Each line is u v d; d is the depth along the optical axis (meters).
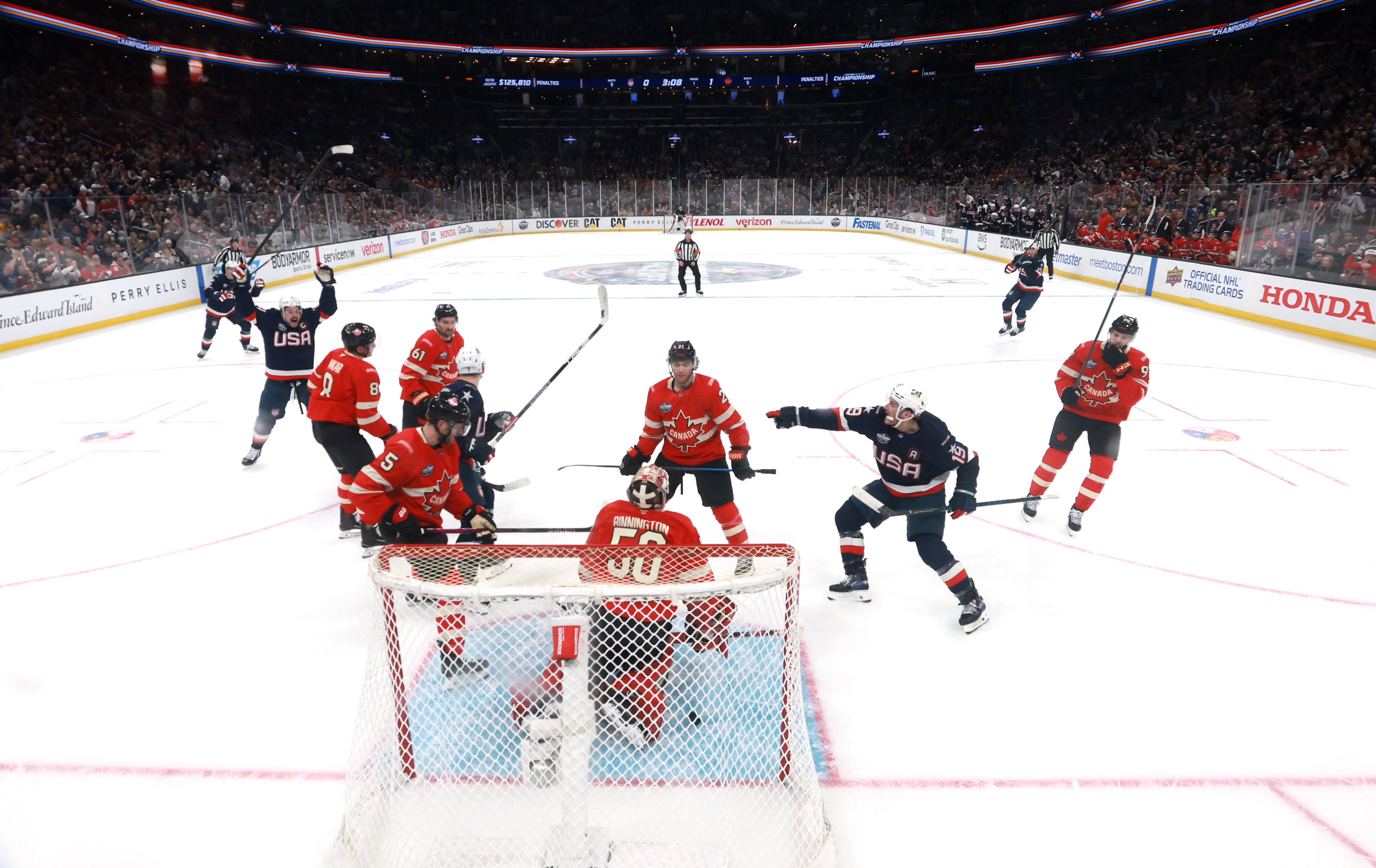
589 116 44.00
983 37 36.06
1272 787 3.01
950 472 4.09
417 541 3.74
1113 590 4.54
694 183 37.97
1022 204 23.38
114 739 3.27
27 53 27.22
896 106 42.91
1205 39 30.03
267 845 2.73
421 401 4.69
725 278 19.53
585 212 36.00
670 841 2.57
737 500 5.86
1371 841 2.76
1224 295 14.14
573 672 2.41
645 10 39.56
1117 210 19.11
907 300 15.92
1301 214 12.52
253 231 18.56
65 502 5.91
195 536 5.29
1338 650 3.94
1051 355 10.80
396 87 40.78
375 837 2.60
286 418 8.10
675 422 4.31
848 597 4.45
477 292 17.38
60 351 11.48
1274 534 5.27
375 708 2.76
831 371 9.90
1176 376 9.59
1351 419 7.82
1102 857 2.69
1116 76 35.81
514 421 4.92
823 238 32.75
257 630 4.11
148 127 28.72
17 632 4.11
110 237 14.27
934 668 3.77
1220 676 3.71
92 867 2.65
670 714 2.99
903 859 2.68
